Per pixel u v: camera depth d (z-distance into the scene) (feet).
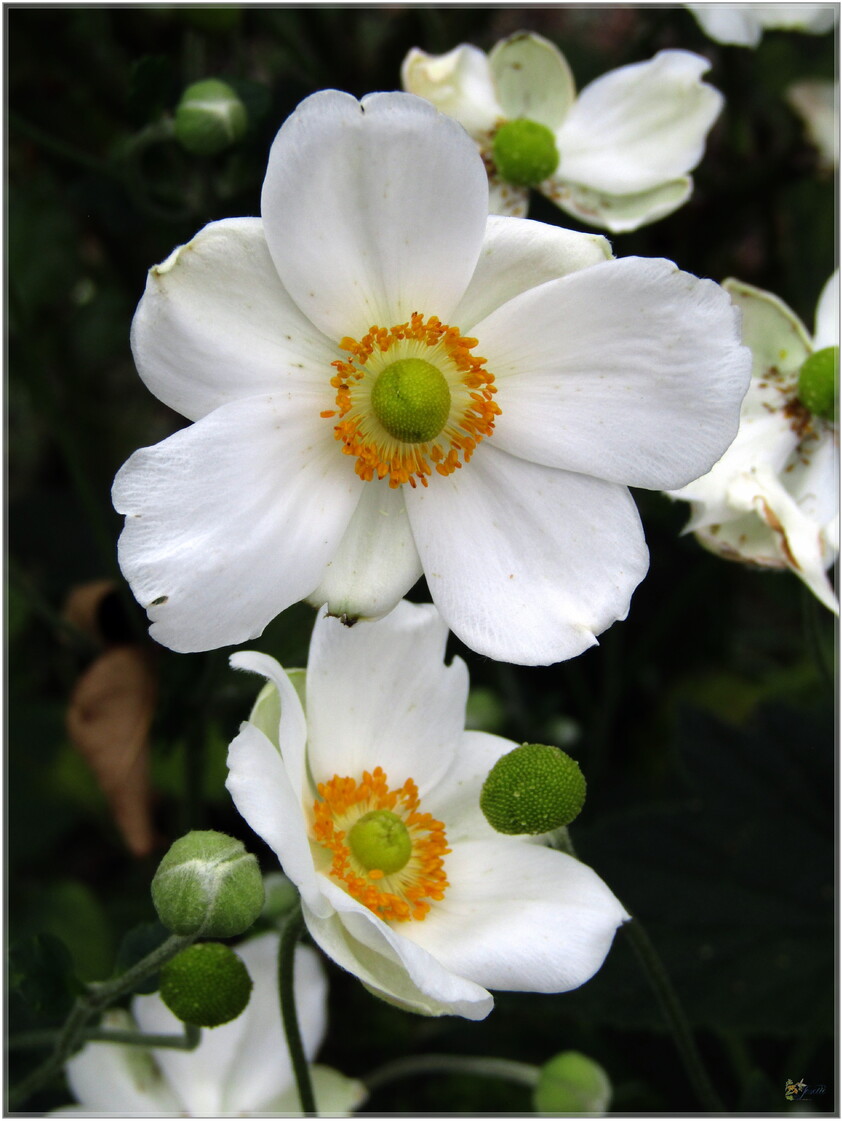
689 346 0.66
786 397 0.80
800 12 0.87
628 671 1.00
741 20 0.86
